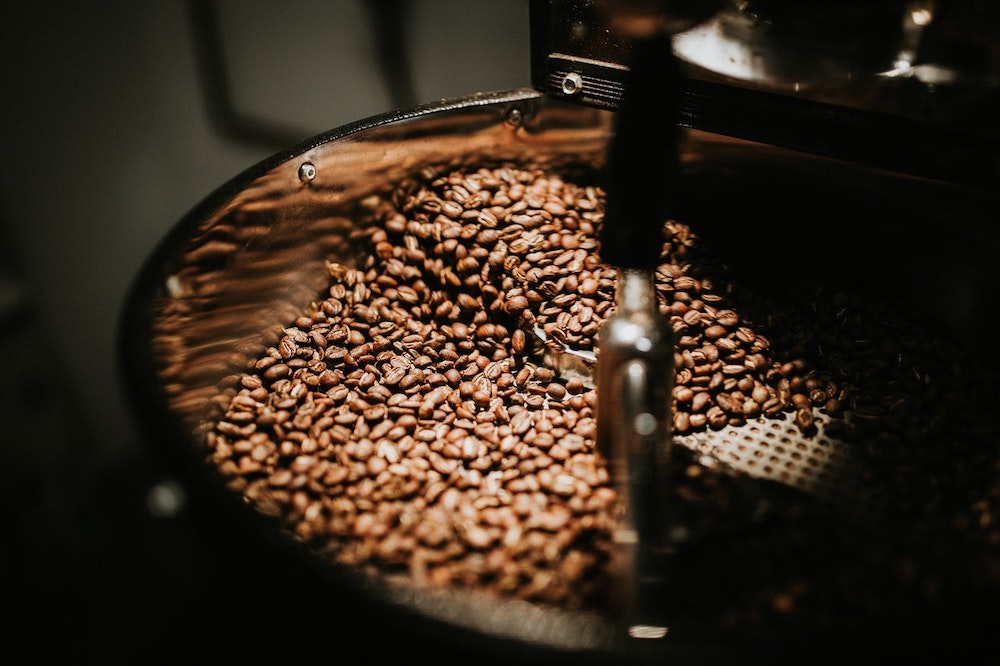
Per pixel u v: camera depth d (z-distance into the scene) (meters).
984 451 0.46
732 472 0.46
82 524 0.70
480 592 0.36
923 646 0.35
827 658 0.34
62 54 0.64
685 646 0.35
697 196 0.55
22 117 0.64
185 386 0.45
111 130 0.68
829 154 0.50
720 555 0.42
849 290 0.53
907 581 0.40
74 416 0.75
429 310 0.53
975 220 0.48
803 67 0.48
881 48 0.47
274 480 0.45
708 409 0.49
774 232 0.54
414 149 0.53
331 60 0.68
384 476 0.45
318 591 0.36
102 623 0.63
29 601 0.65
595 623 0.35
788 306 0.52
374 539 0.41
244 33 0.68
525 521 0.44
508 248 0.53
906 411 0.48
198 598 0.63
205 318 0.47
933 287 0.51
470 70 0.66
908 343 0.50
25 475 0.71
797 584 0.40
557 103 0.54
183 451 0.39
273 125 0.71
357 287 0.53
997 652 0.35
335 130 0.51
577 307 0.51
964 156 0.47
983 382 0.49
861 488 0.45
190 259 0.46
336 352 0.51
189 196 0.74
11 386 0.71
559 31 0.52
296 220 0.51
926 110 0.47
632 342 0.43
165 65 0.68
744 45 0.49
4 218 0.66
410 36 0.65
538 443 0.47
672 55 0.50
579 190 0.56
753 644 0.35
